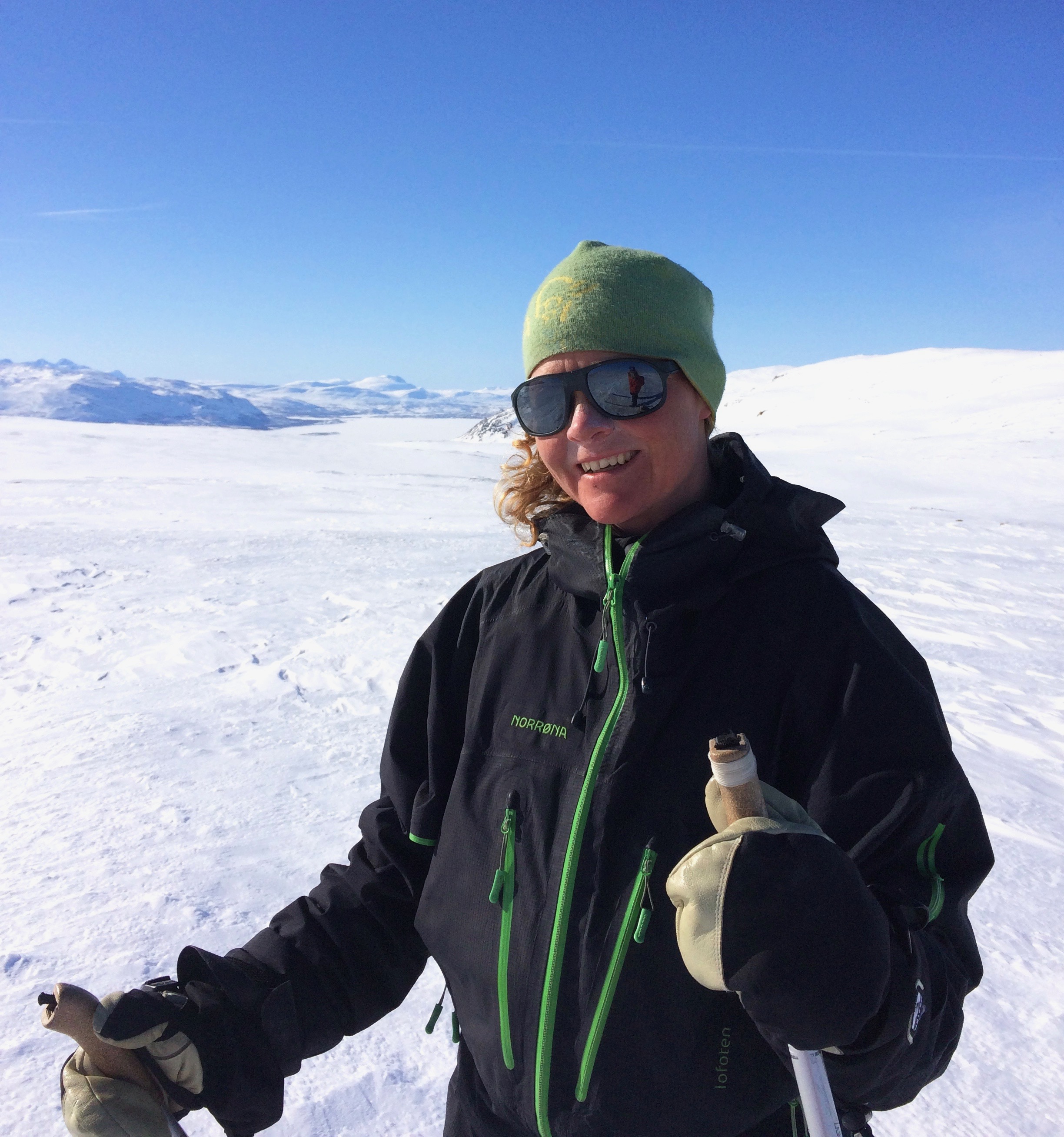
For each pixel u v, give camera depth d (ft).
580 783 3.30
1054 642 23.54
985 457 123.54
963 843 3.01
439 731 4.07
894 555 41.45
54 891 9.09
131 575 31.50
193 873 9.53
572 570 3.63
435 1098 6.22
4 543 39.22
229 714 15.79
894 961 2.63
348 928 3.97
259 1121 3.57
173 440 144.05
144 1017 3.20
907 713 2.97
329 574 31.96
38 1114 5.97
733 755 2.60
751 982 2.36
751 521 3.26
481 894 3.49
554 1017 3.19
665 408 3.40
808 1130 2.67
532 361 3.70
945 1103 6.22
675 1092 3.06
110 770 12.87
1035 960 8.04
